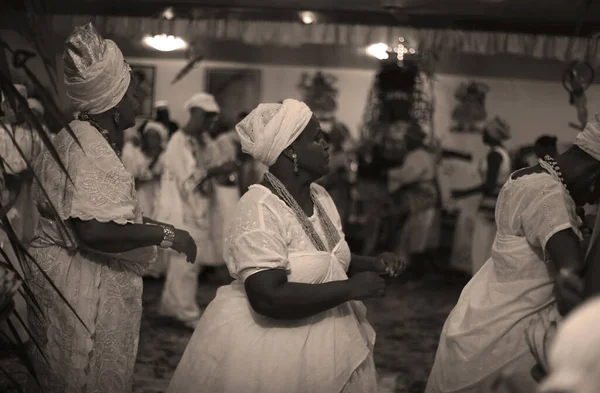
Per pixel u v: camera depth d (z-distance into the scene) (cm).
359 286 225
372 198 930
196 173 542
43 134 203
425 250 882
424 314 650
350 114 1073
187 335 527
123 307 257
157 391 396
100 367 250
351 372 231
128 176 248
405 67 920
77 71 248
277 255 222
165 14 766
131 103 261
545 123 1012
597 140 225
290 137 231
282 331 230
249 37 778
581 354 86
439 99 1017
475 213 887
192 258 253
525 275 232
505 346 232
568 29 736
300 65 1064
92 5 752
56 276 245
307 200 242
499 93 1014
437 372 252
